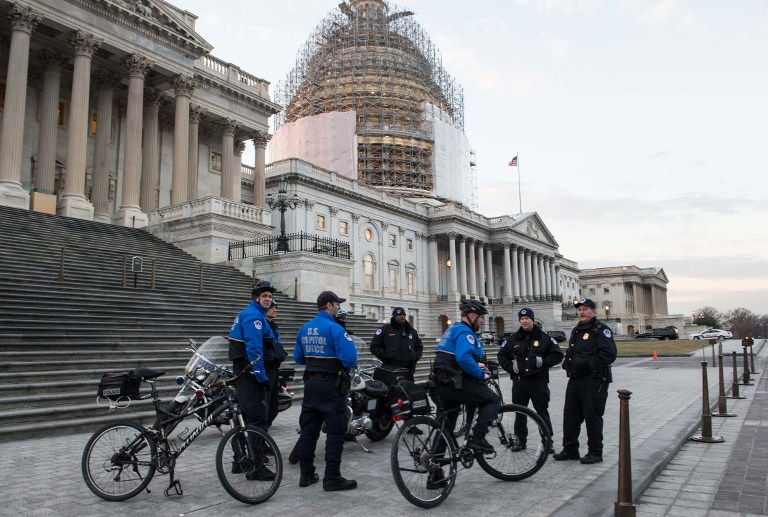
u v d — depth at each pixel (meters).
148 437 6.54
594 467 7.98
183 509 6.12
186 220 28.80
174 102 40.47
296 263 25.36
